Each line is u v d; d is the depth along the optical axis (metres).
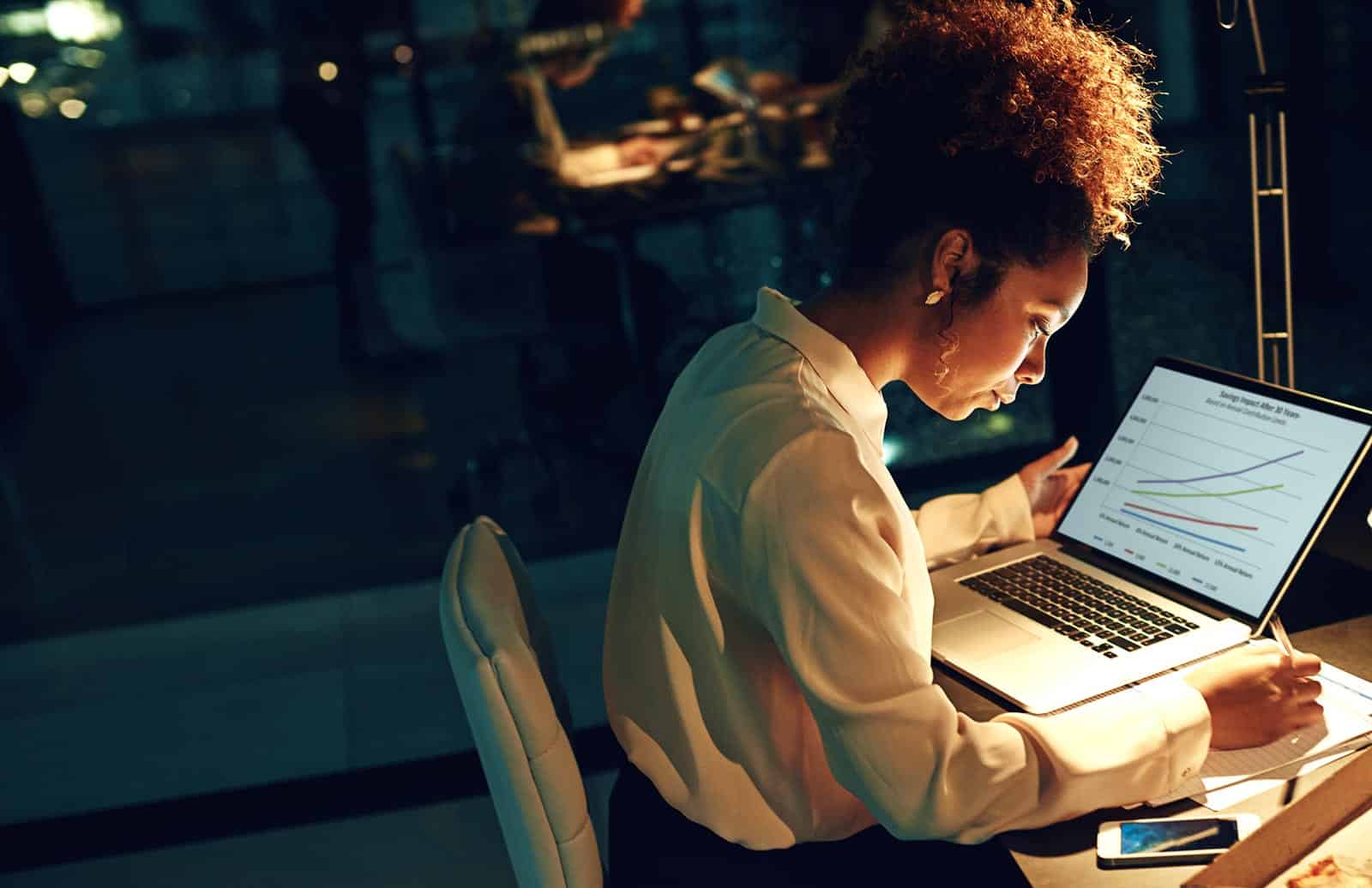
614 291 3.22
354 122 3.17
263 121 3.22
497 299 3.28
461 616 1.07
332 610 3.10
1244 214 2.49
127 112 3.23
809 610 0.95
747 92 3.05
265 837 2.24
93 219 3.34
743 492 0.97
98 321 3.39
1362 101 2.47
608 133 3.12
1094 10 1.91
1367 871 0.86
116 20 3.12
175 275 3.34
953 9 1.03
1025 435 3.18
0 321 3.40
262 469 3.49
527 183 3.14
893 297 1.05
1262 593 1.16
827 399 1.04
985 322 1.04
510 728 1.06
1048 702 1.09
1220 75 2.37
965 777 0.95
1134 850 0.93
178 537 3.36
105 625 3.14
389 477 3.46
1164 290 2.64
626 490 3.36
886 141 1.03
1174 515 1.29
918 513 1.45
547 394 3.34
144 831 2.31
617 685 1.14
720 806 1.09
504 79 3.08
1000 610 1.28
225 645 3.01
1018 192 0.99
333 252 3.31
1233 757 1.02
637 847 1.14
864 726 0.94
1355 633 1.17
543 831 1.09
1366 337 2.48
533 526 3.34
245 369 3.45
